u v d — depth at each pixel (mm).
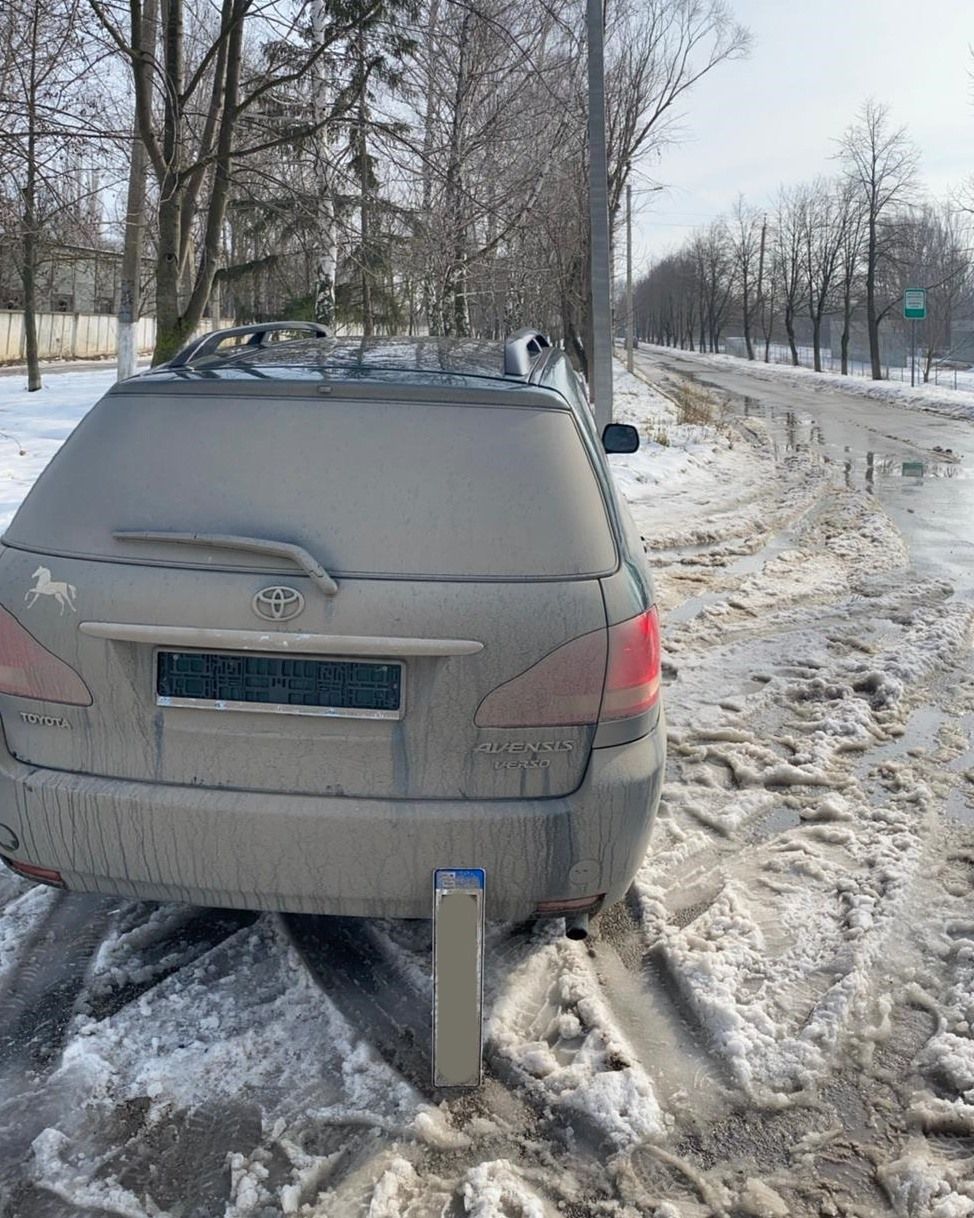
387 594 2551
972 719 5332
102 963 3172
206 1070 2721
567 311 27359
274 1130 2520
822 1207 2324
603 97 12141
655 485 13828
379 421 2744
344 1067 2738
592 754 2682
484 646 2566
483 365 3195
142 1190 2355
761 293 83375
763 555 9414
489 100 19188
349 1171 2408
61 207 13453
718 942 3287
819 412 28594
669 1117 2582
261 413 2770
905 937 3336
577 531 2695
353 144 15570
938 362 65688
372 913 2711
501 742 2617
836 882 3676
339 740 2604
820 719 5281
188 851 2654
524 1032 2895
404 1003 3008
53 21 11562
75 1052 2762
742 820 4184
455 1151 2471
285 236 18453
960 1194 2340
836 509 11859
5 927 3375
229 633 2541
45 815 2709
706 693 5660
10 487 11352
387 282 19938
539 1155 2463
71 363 44969
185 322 15016
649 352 105188
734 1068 2744
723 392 38875
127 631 2572
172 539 2582
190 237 15484
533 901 2711
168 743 2645
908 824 4141
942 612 7266
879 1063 2773
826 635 6758
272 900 2693
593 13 12039
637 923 3441
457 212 18391
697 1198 2348
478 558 2609
